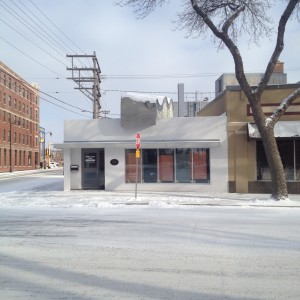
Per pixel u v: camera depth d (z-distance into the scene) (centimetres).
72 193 2005
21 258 746
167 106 2498
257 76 3319
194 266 686
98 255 765
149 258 741
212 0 1806
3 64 6378
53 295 545
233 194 1912
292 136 1895
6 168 6494
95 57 3494
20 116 7281
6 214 1346
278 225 1093
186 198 1748
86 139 2134
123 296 539
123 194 1923
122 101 2088
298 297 533
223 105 2153
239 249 809
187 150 2064
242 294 546
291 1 1559
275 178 1634
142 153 2098
